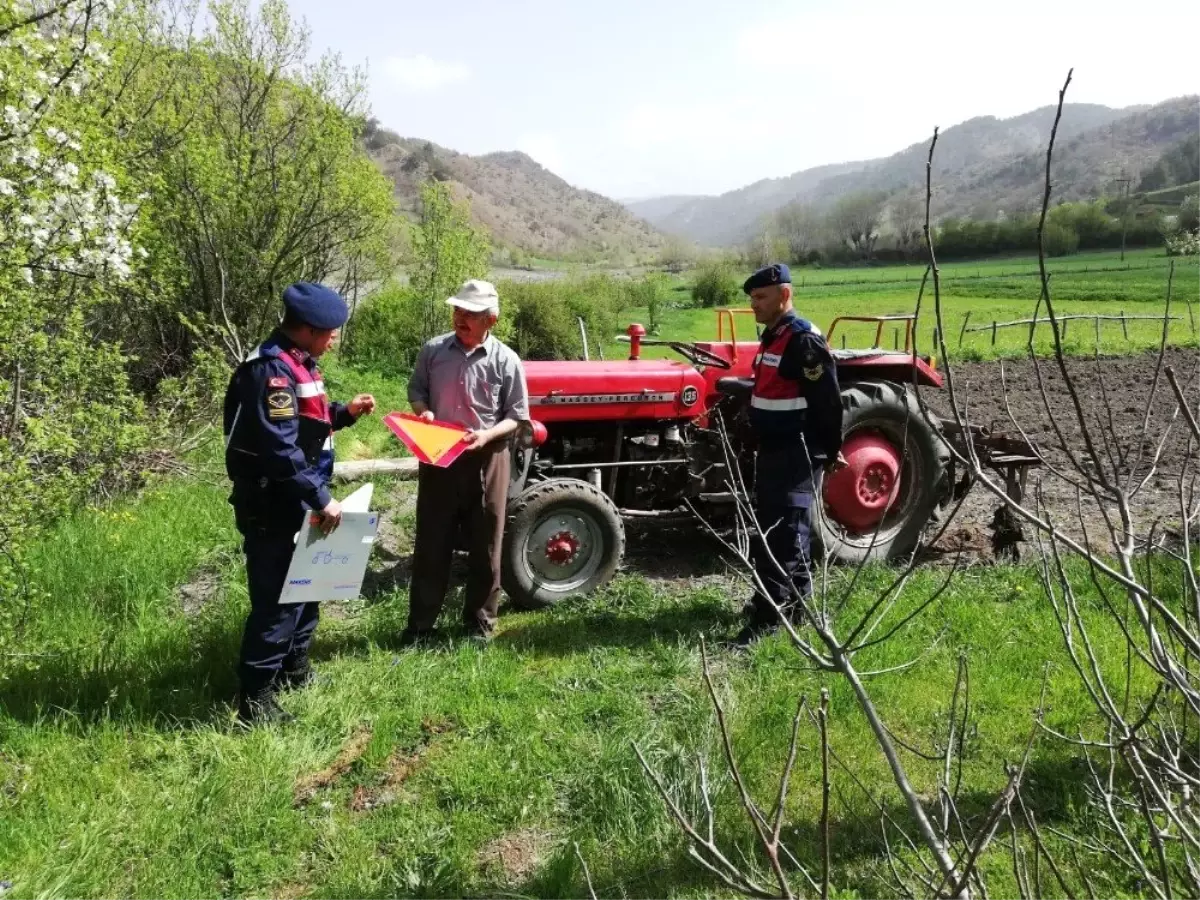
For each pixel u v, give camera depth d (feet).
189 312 31.40
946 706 11.78
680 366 17.47
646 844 9.29
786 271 13.47
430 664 12.91
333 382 34.45
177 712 11.45
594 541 15.56
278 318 33.81
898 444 17.66
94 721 11.09
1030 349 4.86
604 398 16.48
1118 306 92.48
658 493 17.42
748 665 13.15
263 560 11.05
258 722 11.21
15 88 14.38
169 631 13.48
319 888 8.74
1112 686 12.00
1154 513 20.26
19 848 8.84
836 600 14.88
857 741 11.10
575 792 10.14
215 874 8.91
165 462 21.29
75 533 16.83
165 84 29.84
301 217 33.32
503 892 8.71
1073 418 34.12
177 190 29.14
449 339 13.53
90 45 15.53
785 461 13.50
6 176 14.94
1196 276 132.57
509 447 13.88
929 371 18.42
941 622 14.12
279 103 32.71
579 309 69.82
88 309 22.48
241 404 10.63
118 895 8.54
